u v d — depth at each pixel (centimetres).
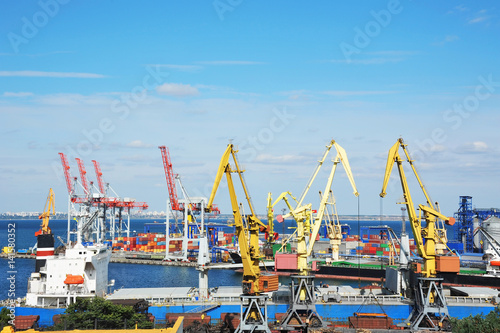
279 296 12381
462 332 8931
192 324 10031
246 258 9819
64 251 13488
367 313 10950
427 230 11238
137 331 6806
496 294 13200
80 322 9350
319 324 10825
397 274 13175
